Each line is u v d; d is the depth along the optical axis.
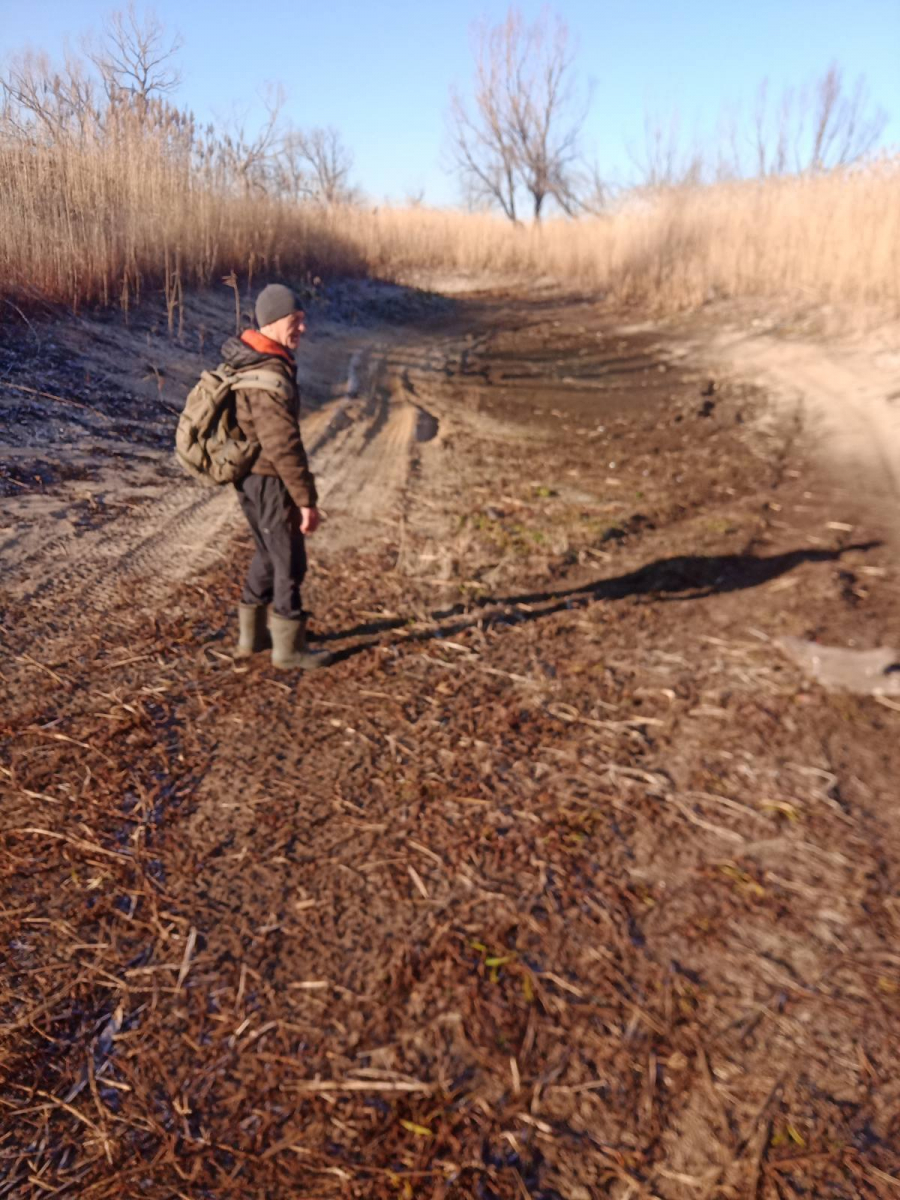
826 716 3.90
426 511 6.70
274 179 17.31
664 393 10.89
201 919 2.93
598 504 6.83
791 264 15.81
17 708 4.03
